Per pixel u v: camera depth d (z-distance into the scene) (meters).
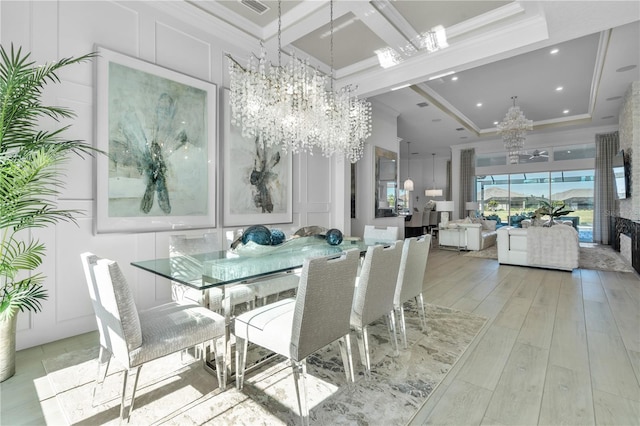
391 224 6.67
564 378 1.89
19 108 1.83
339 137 3.62
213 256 2.43
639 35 3.68
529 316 2.97
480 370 1.99
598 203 8.20
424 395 1.73
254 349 2.32
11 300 1.84
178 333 1.59
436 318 2.93
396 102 6.03
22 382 1.84
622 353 2.21
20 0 2.22
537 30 3.21
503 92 5.94
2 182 1.68
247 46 3.74
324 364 2.09
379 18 3.16
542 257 5.06
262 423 1.50
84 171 2.52
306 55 4.20
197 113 3.27
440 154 12.23
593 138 8.28
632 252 5.18
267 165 4.06
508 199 10.03
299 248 2.74
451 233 7.52
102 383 1.80
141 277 2.88
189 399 1.69
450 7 3.14
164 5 3.00
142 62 2.84
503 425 1.49
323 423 1.49
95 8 2.59
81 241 2.51
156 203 2.95
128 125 2.75
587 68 4.88
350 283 1.74
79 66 2.50
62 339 2.42
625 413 1.57
